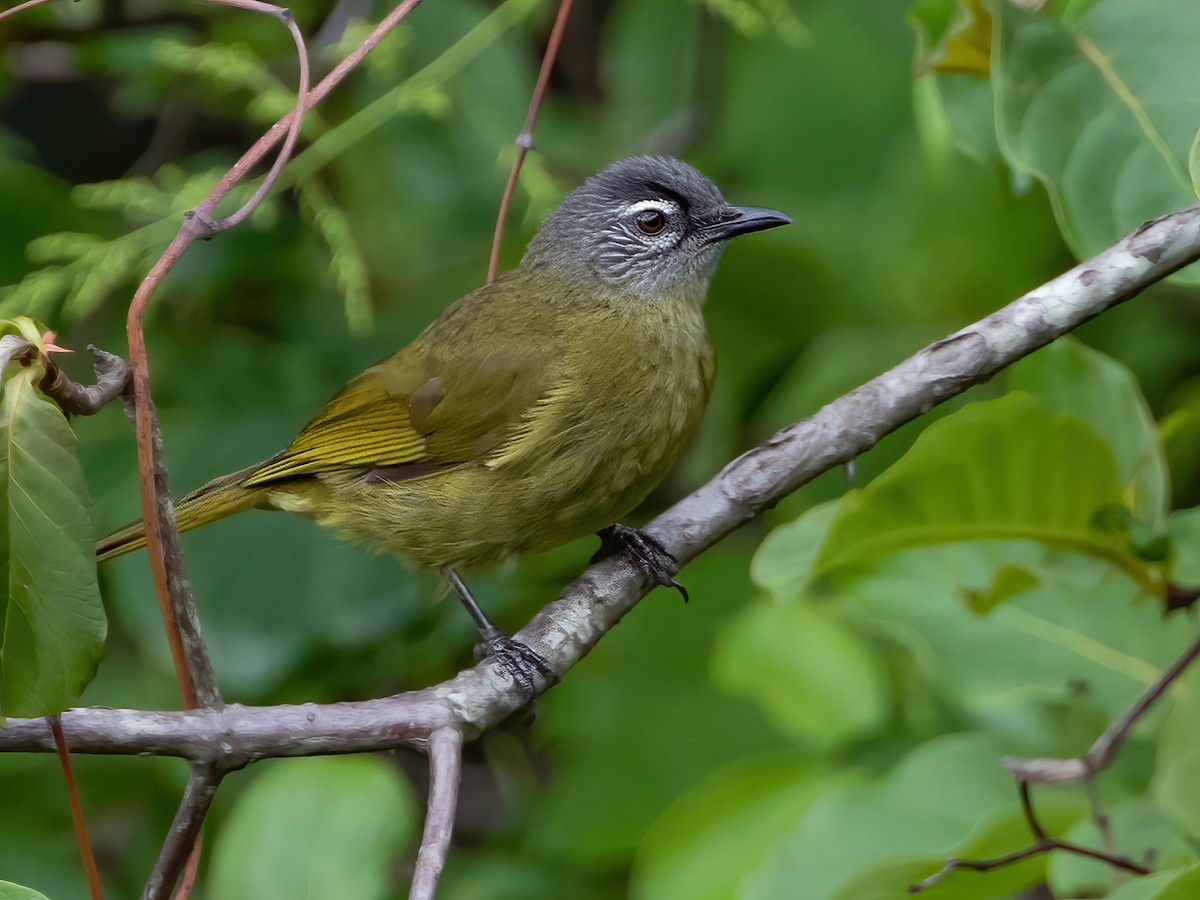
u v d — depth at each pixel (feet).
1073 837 24.81
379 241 40.60
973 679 28.02
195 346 37.86
